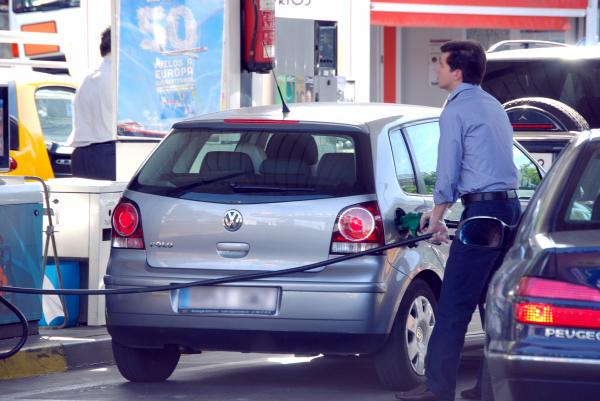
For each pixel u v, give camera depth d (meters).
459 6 71.50
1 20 61.12
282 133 27.23
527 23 73.69
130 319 26.98
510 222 25.05
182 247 26.86
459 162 24.98
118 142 41.19
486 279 24.75
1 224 30.86
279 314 25.95
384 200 26.55
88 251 34.19
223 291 26.31
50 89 45.59
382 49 79.75
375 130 27.28
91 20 58.84
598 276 16.56
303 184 26.55
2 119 30.27
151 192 27.39
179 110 41.50
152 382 29.14
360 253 25.59
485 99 25.25
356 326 25.75
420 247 27.27
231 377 30.05
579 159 19.00
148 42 41.16
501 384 17.28
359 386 28.47
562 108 40.41
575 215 18.23
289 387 28.41
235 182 26.91
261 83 44.16
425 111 30.02
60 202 34.31
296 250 26.19
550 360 16.52
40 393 27.84
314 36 52.69
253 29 41.88
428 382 25.23
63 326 34.19
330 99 52.94
